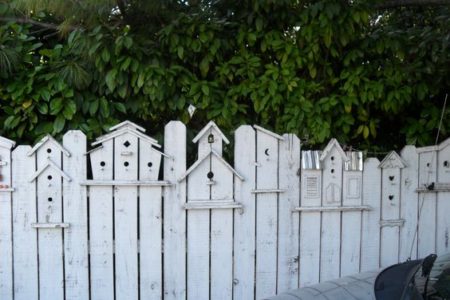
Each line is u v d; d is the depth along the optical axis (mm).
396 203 4273
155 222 3975
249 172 4070
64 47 4250
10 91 4062
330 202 4168
